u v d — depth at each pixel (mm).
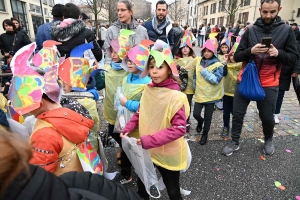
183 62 3529
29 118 1662
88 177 945
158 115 1665
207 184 2490
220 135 3596
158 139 1547
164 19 3834
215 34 3295
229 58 3504
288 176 2615
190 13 51375
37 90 1249
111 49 2436
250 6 25953
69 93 1954
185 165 1805
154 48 1678
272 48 2473
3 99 1805
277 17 2648
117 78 2393
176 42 4219
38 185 583
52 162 1305
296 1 23391
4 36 4984
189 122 3912
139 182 1999
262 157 2984
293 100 5367
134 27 3018
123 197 937
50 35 2709
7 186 511
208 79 3006
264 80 2713
